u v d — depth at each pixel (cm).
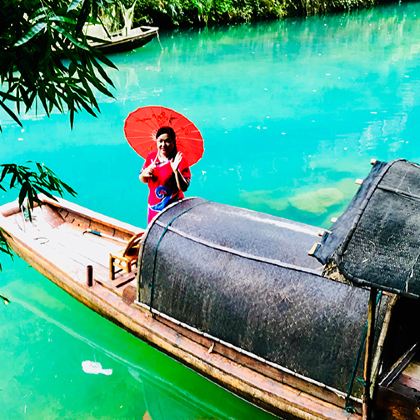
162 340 447
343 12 2222
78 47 225
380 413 349
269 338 387
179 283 429
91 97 244
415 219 278
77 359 522
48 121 1092
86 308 539
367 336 321
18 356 521
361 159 926
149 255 446
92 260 554
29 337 543
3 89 1130
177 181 474
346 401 362
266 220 440
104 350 529
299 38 1764
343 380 360
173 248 435
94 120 1092
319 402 374
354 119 1077
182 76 1335
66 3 227
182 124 475
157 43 1659
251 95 1202
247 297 395
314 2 2136
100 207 798
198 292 419
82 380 498
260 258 400
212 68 1411
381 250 271
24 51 218
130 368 513
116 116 1100
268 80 1304
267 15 2047
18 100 232
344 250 274
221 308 408
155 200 493
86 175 888
